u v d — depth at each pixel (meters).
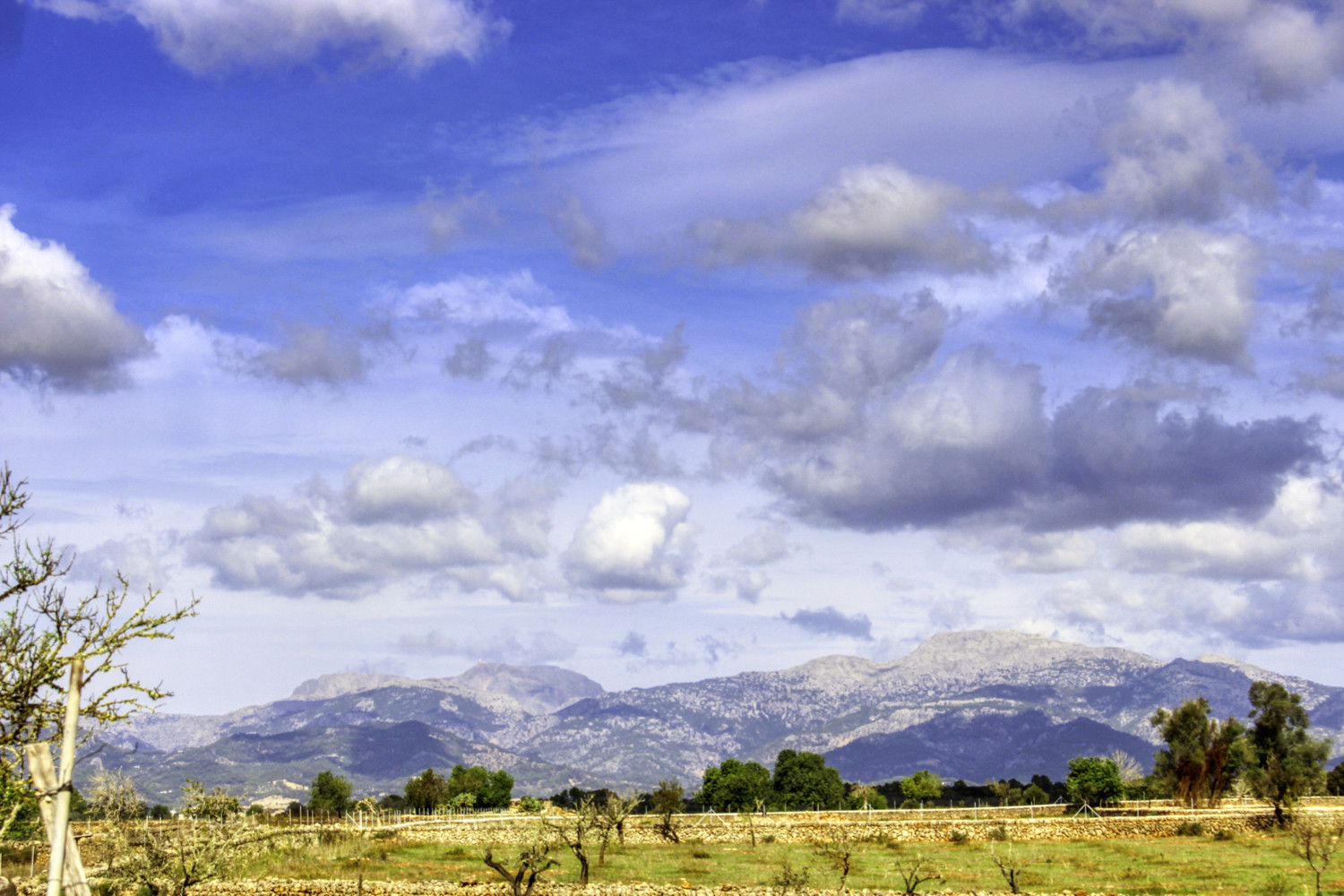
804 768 124.38
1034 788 126.44
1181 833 91.06
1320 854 57.88
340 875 60.28
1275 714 123.62
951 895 52.03
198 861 39.66
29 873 49.94
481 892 52.34
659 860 71.69
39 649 14.23
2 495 14.47
